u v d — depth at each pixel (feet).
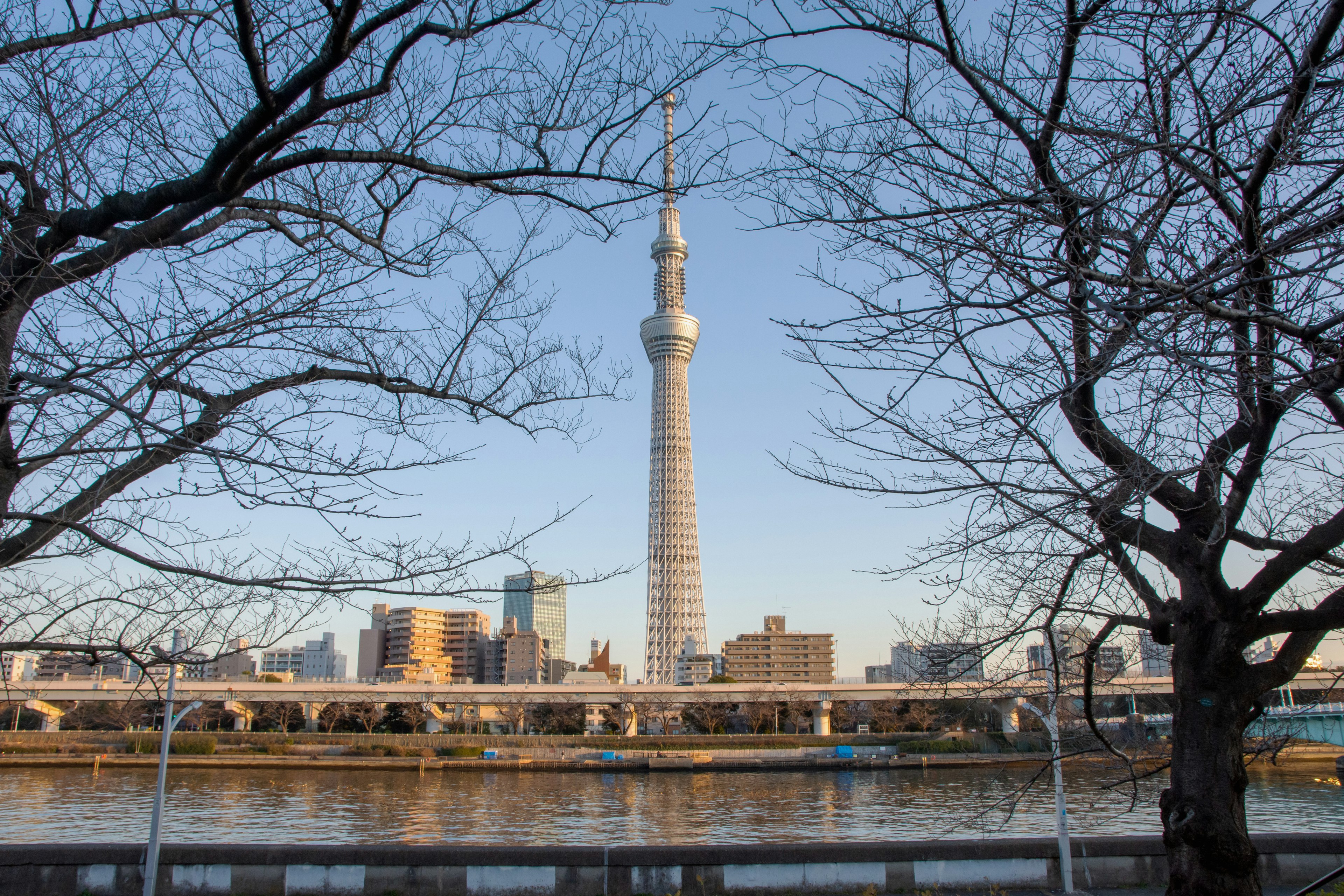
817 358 29.04
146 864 56.24
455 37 23.80
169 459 27.50
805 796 210.79
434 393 32.45
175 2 25.73
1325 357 22.58
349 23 21.54
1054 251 26.04
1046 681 40.88
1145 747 41.16
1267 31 22.57
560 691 390.83
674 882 56.13
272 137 23.79
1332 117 23.12
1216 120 23.15
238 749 329.93
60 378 24.80
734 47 26.50
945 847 56.75
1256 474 27.99
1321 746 202.49
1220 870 28.86
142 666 26.81
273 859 56.85
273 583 25.48
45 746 320.70
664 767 308.19
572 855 56.24
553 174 27.14
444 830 160.35
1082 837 57.67
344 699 366.63
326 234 31.65
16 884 56.18
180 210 25.45
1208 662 30.04
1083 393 31.22
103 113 27.14
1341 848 55.42
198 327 26.03
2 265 24.95
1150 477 23.58
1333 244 20.04
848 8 25.71
